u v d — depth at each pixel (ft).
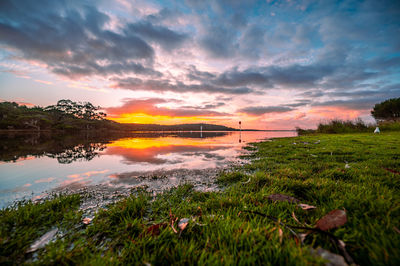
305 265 3.01
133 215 5.90
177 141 44.65
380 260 3.19
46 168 13.46
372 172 9.30
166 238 4.42
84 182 9.90
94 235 4.83
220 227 4.66
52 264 3.63
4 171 12.46
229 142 39.78
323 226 4.06
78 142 41.83
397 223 4.13
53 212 6.02
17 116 246.27
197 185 9.39
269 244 3.84
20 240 4.28
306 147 22.62
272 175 10.12
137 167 13.74
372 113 105.81
